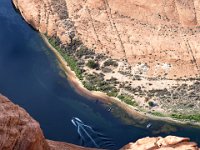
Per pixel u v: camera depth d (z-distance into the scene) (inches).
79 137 3147.1
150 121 3309.5
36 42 3937.0
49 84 3538.4
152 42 3934.5
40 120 3238.2
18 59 3722.9
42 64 3718.0
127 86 3558.1
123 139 3179.1
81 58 3809.1
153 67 3747.5
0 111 1697.8
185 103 3437.5
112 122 3289.9
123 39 3966.5
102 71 3690.9
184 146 2605.8
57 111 3326.8
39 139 1802.4
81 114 3324.3
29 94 3435.0
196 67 3767.2
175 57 3816.4
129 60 3804.1
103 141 3152.1
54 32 4020.7
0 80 3516.2
